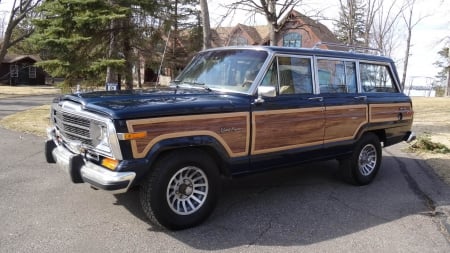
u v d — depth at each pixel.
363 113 6.36
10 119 13.13
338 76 6.13
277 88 5.28
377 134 6.95
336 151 6.06
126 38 15.78
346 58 6.27
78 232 4.38
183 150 4.46
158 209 4.30
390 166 8.08
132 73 16.33
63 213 4.90
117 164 4.02
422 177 7.21
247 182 6.54
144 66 18.64
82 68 13.95
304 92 5.61
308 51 5.73
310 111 5.54
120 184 3.97
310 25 13.27
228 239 4.34
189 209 4.58
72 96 4.74
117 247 4.06
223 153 4.67
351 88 6.33
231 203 5.50
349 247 4.25
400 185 6.66
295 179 6.79
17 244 4.05
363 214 5.24
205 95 4.93
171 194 4.43
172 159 4.34
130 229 4.50
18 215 4.80
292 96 5.39
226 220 4.87
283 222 4.87
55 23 13.70
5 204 5.14
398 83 7.25
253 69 5.20
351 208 5.45
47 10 13.91
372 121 6.52
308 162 5.70
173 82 6.04
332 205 5.54
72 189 5.79
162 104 4.27
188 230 4.54
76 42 13.62
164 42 18.02
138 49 17.14
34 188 5.80
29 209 5.00
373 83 6.76
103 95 4.72
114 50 15.27
